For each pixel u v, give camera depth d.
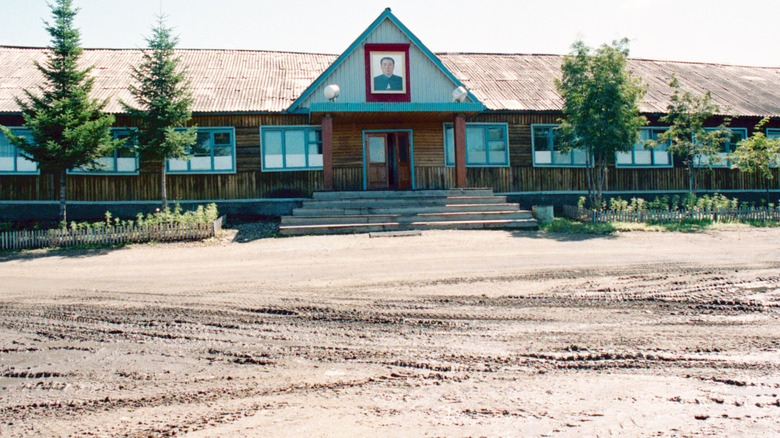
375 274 10.85
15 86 19.78
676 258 12.27
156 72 17.42
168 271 11.70
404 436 4.47
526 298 8.88
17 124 18.75
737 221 18.81
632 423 4.68
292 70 23.86
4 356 6.51
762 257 12.32
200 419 4.83
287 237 16.03
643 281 10.02
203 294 9.50
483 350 6.48
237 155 20.22
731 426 4.62
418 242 14.58
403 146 21.52
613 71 18.33
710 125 23.30
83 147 16.02
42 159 16.12
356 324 7.59
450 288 9.61
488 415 4.83
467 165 21.45
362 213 17.61
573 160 22.38
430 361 6.15
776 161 22.72
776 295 8.96
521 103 21.66
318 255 13.08
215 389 5.48
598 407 4.97
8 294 9.84
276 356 6.40
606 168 22.62
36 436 4.58
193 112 19.27
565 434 4.49
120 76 21.53
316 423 4.72
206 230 16.11
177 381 5.70
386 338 6.98
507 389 5.37
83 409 5.07
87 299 9.32
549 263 11.74
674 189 23.27
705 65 29.44
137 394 5.39
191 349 6.68
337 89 18.52
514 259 12.21
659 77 26.25
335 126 21.09
